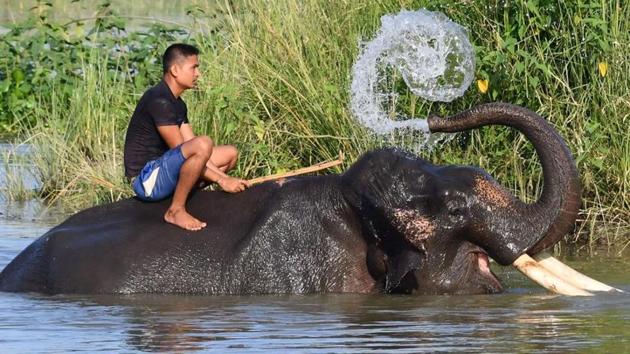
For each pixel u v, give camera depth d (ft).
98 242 88.79
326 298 84.23
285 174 91.50
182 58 92.38
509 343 69.67
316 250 86.69
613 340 70.28
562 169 83.87
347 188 86.48
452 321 76.02
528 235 83.51
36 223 119.24
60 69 166.91
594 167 109.19
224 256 86.84
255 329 73.92
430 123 86.38
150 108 91.76
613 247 104.94
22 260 90.38
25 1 269.85
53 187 135.44
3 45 175.63
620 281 90.22
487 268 86.79
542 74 112.78
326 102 115.65
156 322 76.02
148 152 92.38
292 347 68.95
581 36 112.98
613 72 110.73
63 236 90.07
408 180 85.05
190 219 88.28
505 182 110.63
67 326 75.10
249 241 86.69
